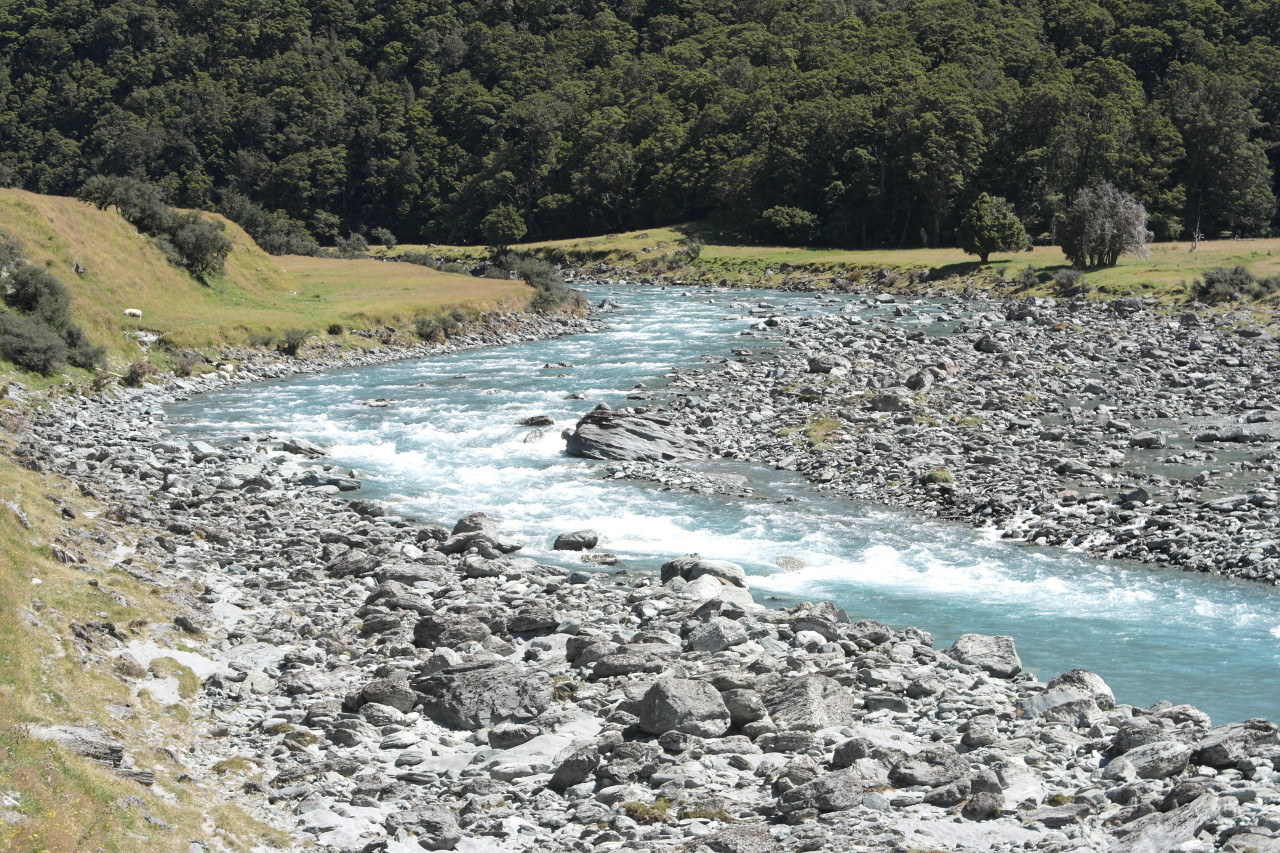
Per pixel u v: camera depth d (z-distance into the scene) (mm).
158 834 15852
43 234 72125
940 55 199500
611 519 37656
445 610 27438
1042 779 18109
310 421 54031
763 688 21797
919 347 72562
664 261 158750
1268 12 198125
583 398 59062
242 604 27516
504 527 36594
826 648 24578
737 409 54750
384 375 68500
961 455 44656
